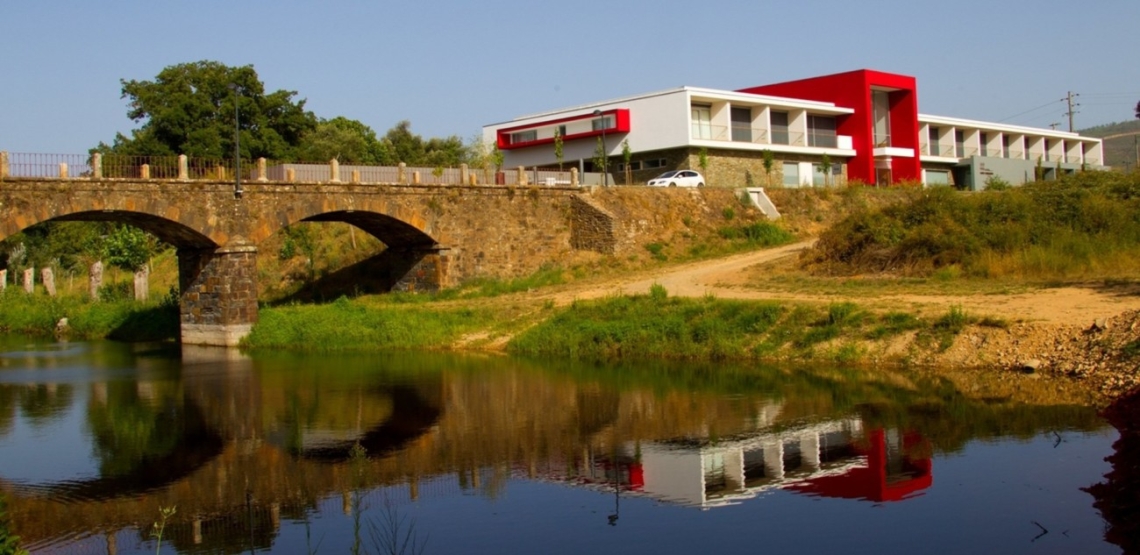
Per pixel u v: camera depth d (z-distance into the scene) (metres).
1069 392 22.50
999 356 25.48
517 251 46.91
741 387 25.42
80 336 48.19
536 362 31.61
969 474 16.72
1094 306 26.91
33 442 21.80
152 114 68.31
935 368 26.09
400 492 17.09
